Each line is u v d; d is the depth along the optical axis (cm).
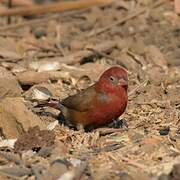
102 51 1781
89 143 1181
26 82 1504
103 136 1214
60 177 1012
